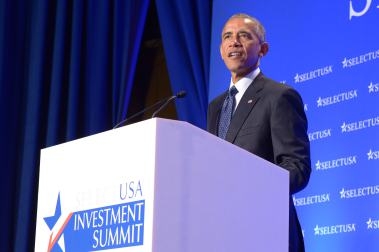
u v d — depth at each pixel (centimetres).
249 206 397
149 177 361
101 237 377
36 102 1120
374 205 715
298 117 569
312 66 795
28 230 1080
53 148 421
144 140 367
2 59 1154
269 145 570
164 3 1026
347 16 777
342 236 733
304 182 532
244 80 607
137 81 1130
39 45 1139
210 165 381
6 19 1172
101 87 1091
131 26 1090
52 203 412
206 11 991
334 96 769
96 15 1121
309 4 812
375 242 708
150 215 356
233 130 580
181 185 366
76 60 1105
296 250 518
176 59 1000
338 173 749
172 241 359
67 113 1102
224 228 382
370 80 743
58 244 401
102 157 388
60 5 1136
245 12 871
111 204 376
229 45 610
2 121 1140
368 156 729
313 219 758
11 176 1135
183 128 371
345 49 770
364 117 740
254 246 396
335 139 759
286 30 828
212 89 878
